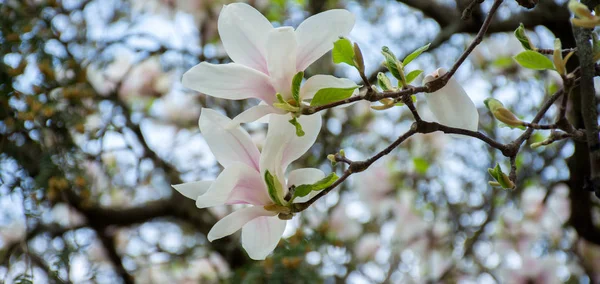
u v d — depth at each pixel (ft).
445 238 8.69
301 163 8.23
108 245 8.54
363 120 9.26
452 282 8.46
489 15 4.06
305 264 6.98
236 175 3.96
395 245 8.79
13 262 6.29
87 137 6.81
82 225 8.00
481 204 8.56
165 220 9.14
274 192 3.95
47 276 6.33
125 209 8.32
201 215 8.58
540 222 8.39
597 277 7.93
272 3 9.29
